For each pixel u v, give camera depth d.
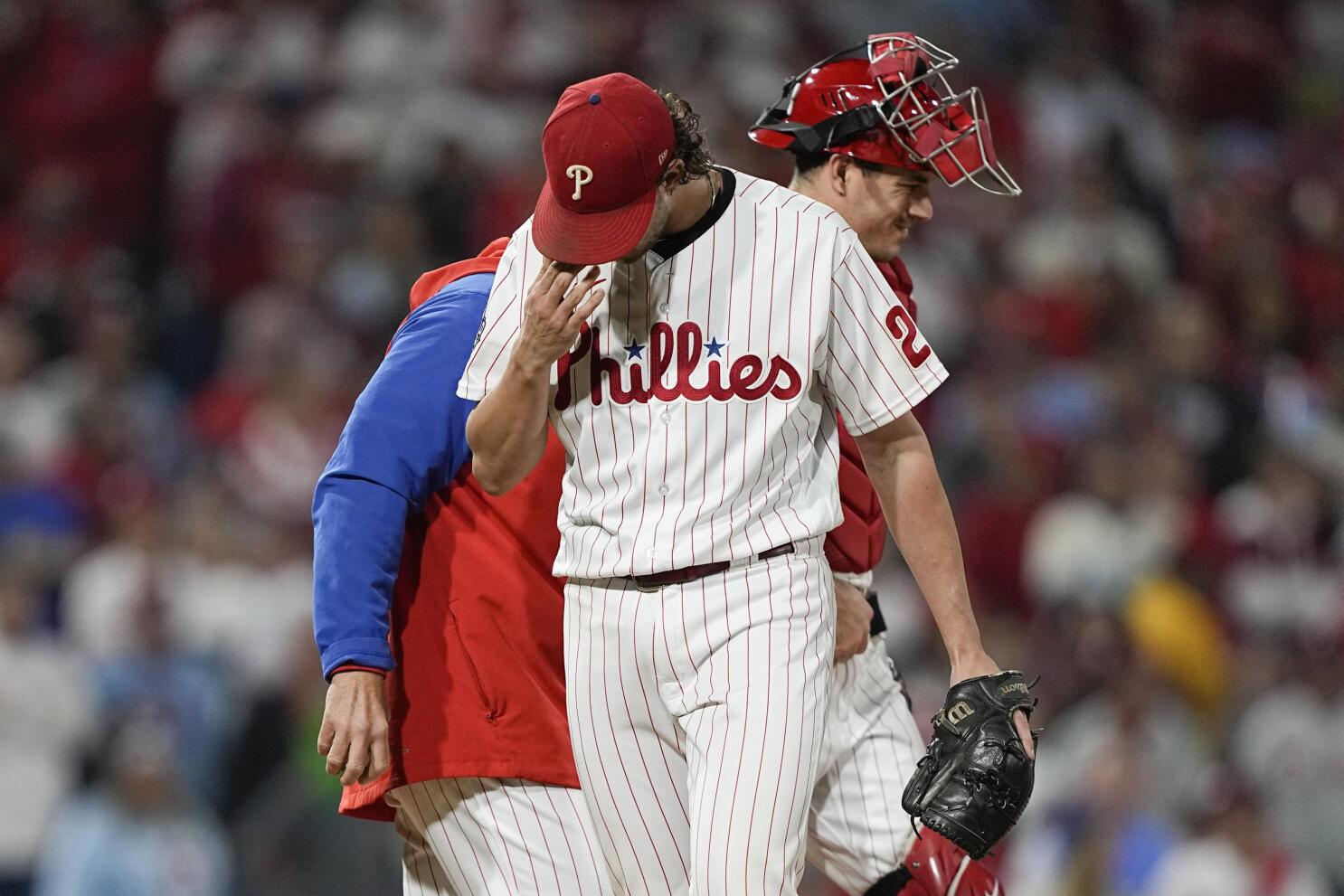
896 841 12.91
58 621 30.53
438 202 41.06
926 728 27.97
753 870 9.88
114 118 44.03
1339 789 30.34
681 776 10.66
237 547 31.31
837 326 10.37
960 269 41.59
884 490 10.81
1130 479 34.94
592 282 9.88
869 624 12.59
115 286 39.84
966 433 35.78
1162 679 28.66
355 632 10.97
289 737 27.53
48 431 34.69
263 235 41.44
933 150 11.74
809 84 12.10
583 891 11.70
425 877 12.45
